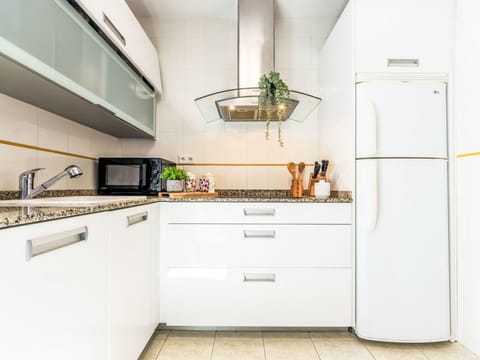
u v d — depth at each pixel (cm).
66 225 100
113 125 221
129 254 152
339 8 266
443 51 198
